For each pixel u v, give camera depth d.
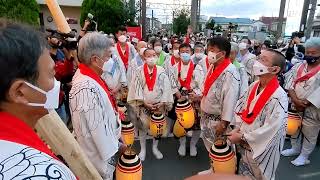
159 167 3.64
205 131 3.21
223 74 2.88
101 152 1.84
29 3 7.02
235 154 2.56
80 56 1.87
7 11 6.56
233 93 2.82
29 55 0.67
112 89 3.92
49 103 0.80
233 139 2.38
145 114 3.73
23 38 0.67
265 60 2.21
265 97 2.26
